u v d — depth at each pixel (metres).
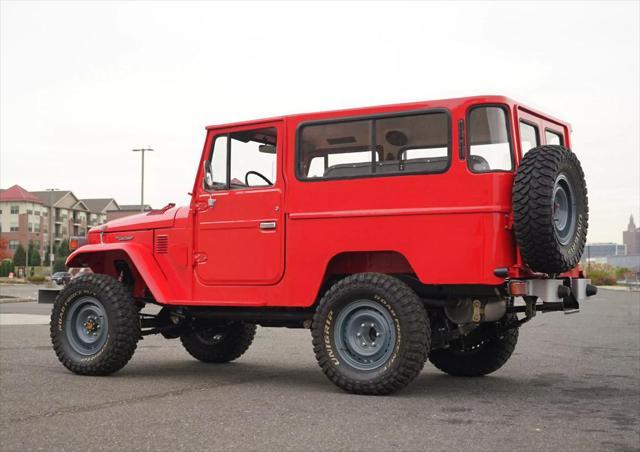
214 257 7.04
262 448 4.19
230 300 6.93
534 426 4.79
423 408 5.42
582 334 12.11
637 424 4.86
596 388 6.46
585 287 6.61
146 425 4.79
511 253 5.80
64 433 4.55
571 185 5.98
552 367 7.92
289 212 6.62
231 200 6.97
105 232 7.86
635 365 8.06
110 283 7.27
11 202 121.25
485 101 5.94
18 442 4.33
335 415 5.13
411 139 6.19
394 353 5.90
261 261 6.75
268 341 10.87
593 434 4.55
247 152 6.99
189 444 4.28
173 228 7.34
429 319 6.51
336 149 6.50
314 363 8.36
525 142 6.55
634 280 51.81
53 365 7.89
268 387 6.47
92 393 6.09
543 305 6.41
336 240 6.36
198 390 6.27
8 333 11.72
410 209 6.05
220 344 8.27
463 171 5.89
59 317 7.38
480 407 5.47
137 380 6.91
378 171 6.32
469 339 7.10
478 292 5.88
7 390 6.24
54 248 125.19
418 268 5.98
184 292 7.21
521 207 5.63
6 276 88.94
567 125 7.37
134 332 7.19
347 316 6.15
